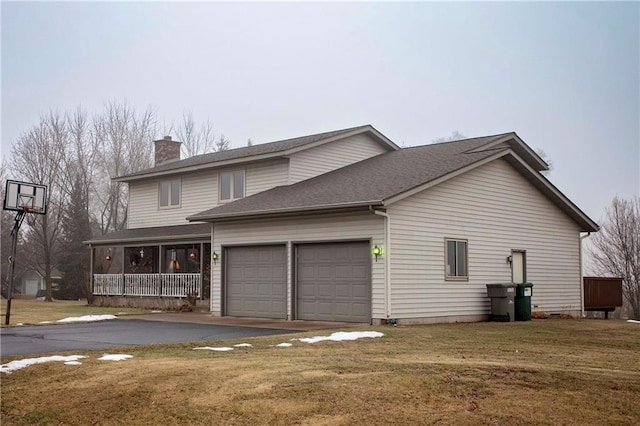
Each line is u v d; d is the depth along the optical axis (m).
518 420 7.31
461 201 19.55
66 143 46.47
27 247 49.41
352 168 23.25
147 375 9.52
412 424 7.26
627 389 8.42
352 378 8.93
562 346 12.72
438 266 18.55
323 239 18.61
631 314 39.06
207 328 16.88
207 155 29.52
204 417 7.82
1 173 49.50
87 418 8.18
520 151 23.77
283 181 23.31
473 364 9.97
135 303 27.42
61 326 17.75
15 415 8.41
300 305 19.27
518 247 21.73
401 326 16.70
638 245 38.84
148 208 28.91
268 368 9.73
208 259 26.33
